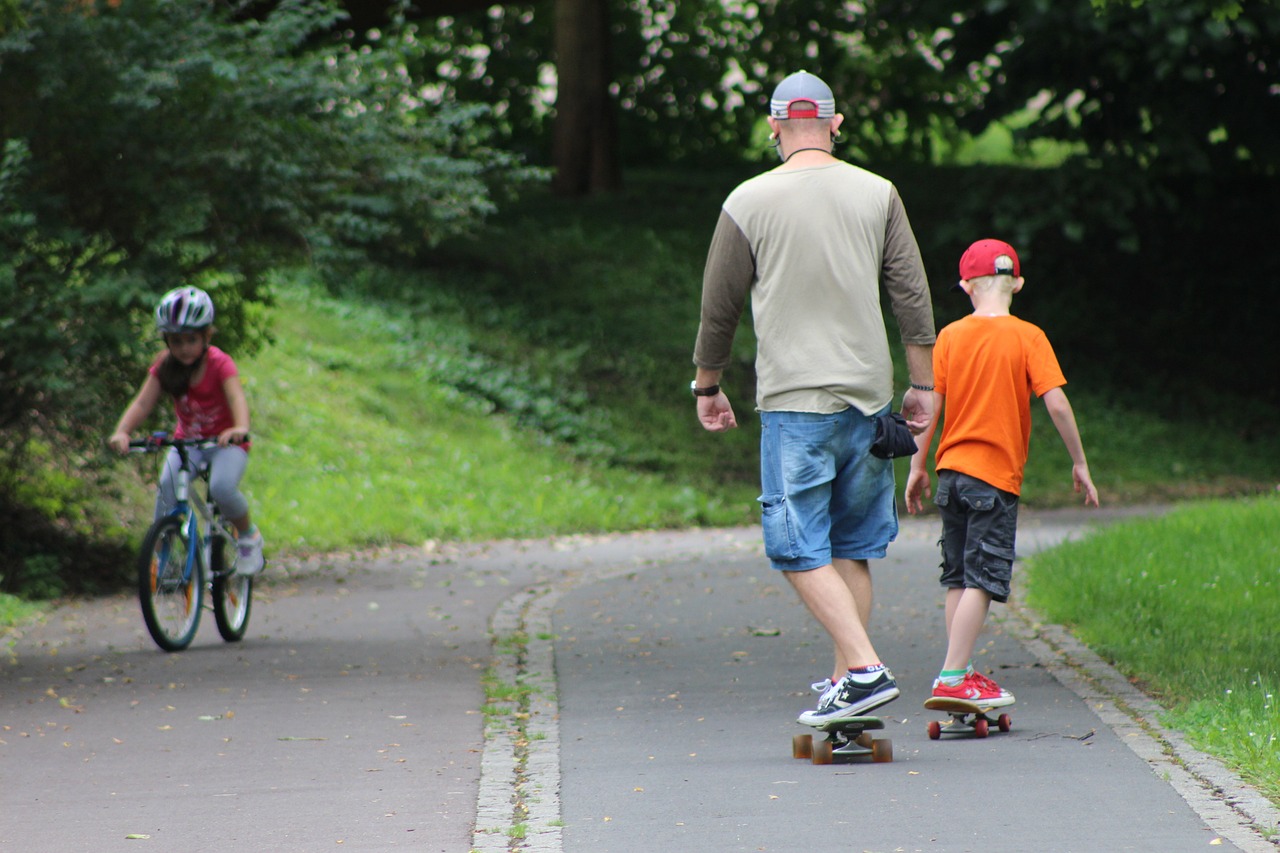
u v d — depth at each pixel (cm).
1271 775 1230
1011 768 1329
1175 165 5803
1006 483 1523
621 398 5353
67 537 3177
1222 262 6969
